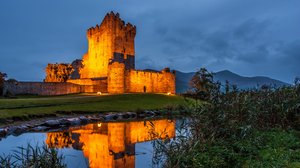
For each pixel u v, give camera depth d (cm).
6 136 2327
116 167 1359
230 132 1204
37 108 3838
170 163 1047
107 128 2869
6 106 3753
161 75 9381
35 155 970
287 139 1175
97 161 1496
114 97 5866
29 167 925
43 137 2303
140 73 8738
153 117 3997
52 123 2925
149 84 9000
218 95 1320
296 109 1457
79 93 7650
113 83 8044
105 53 9706
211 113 1247
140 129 2769
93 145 1989
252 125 1293
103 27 9800
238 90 1432
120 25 9975
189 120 1292
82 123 3300
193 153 1027
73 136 2386
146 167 1287
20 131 2575
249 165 927
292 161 931
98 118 3603
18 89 6819
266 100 1509
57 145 1973
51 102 4578
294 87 1577
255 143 1131
